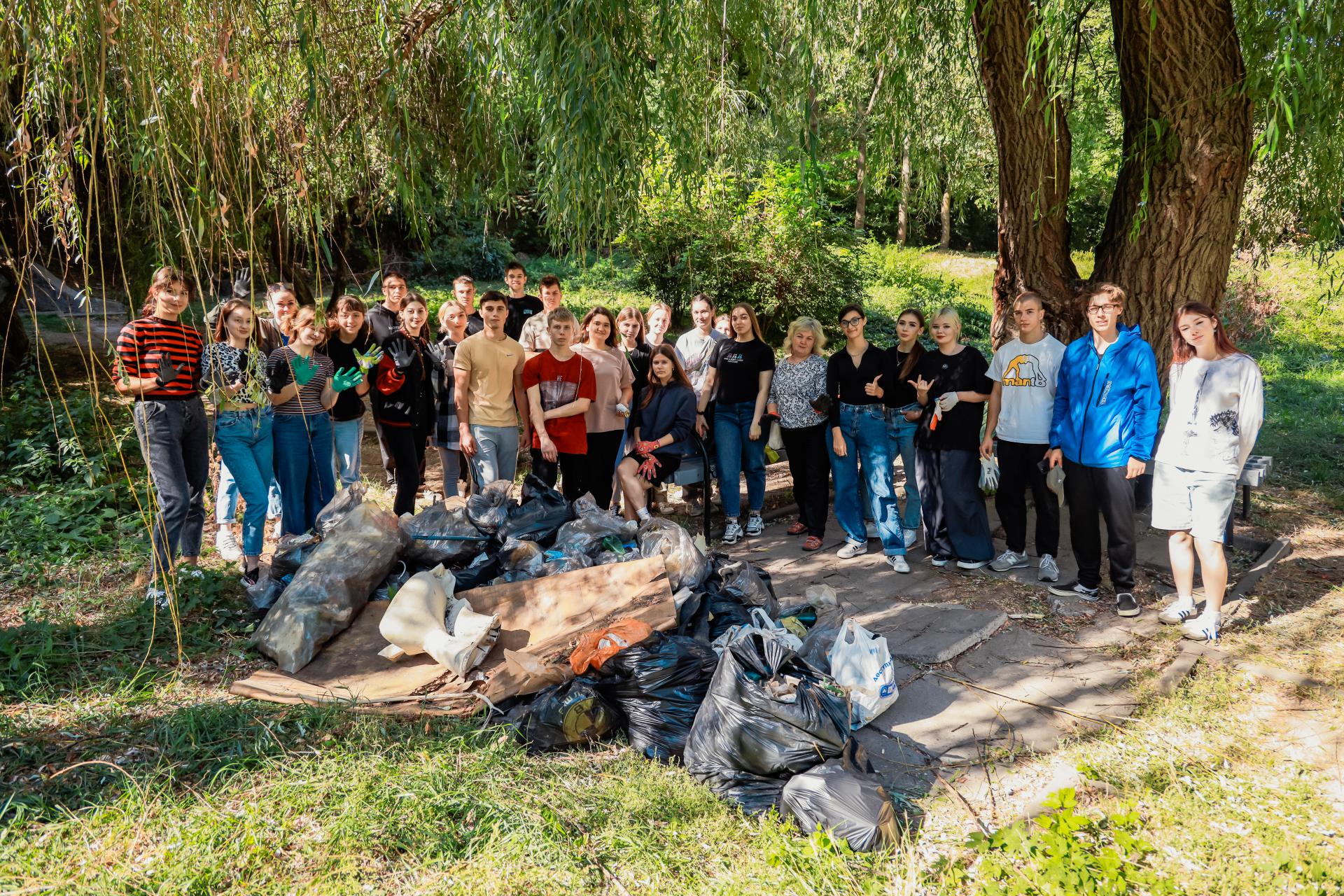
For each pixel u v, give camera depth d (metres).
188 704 3.80
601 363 6.00
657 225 14.93
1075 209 25.17
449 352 6.50
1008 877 2.91
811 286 15.59
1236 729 3.88
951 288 25.09
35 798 3.04
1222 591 4.77
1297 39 4.42
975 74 6.68
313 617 4.22
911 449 5.91
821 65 5.02
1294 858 2.97
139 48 3.24
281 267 4.53
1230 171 5.92
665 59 4.52
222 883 2.76
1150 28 5.22
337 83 4.34
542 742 3.57
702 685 3.73
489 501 5.22
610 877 2.87
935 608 5.07
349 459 6.57
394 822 3.02
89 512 6.31
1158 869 2.97
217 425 4.98
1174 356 4.86
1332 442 10.30
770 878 2.87
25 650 4.08
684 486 7.08
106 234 4.54
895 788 3.46
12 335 10.05
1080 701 4.12
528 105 4.28
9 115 3.66
